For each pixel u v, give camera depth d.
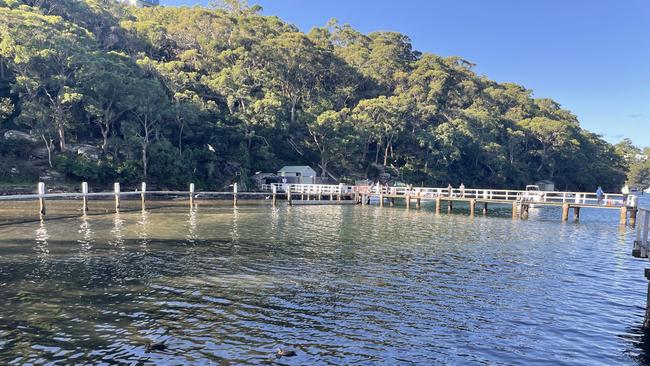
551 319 11.43
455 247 21.95
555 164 106.75
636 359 9.12
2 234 22.09
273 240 22.45
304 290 13.35
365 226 29.89
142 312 10.94
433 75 102.69
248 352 8.83
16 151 51.84
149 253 18.03
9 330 9.58
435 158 89.44
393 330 10.32
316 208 45.06
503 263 18.30
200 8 93.31
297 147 78.75
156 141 59.06
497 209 53.38
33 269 14.88
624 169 119.94
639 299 13.47
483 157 96.44
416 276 15.56
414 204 59.00
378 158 89.94
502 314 11.73
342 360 8.63
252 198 58.16
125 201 46.44
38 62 52.00
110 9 91.31
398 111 85.56
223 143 67.25
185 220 29.97
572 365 8.79
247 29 90.12
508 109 122.75
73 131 58.88
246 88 72.69
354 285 14.11
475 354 9.16
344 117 77.56
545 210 55.03
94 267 15.34
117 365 8.09
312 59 89.44
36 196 27.50
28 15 53.78
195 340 9.34
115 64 55.81
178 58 84.50
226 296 12.49
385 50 114.44
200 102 66.31
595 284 15.14
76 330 9.67
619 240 26.31
